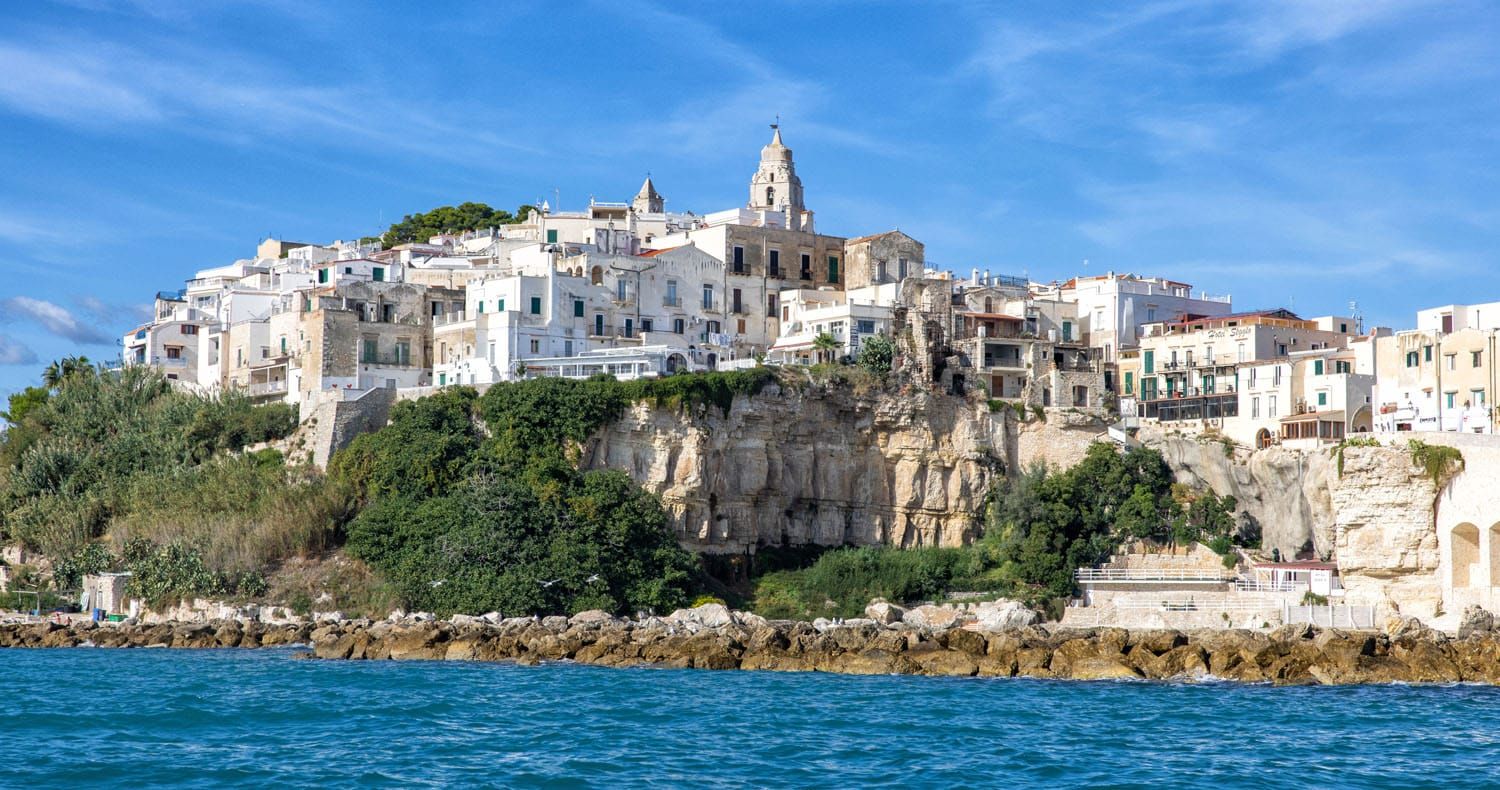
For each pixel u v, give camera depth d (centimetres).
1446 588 12225
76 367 18438
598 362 15438
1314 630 11138
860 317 16662
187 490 14562
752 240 18012
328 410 14850
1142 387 17288
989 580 14088
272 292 19275
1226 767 7556
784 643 11325
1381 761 7712
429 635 11762
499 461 13950
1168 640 10881
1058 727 8531
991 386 16250
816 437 14988
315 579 13450
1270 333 16725
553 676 10531
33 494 15475
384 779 7206
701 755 7731
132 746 7938
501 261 18888
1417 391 14575
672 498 14088
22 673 10606
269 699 9394
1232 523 14375
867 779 7256
